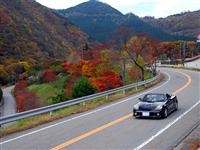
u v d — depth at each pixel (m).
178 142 13.94
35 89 95.44
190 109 23.23
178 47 136.00
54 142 14.26
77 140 14.54
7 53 158.62
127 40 73.81
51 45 190.25
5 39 165.88
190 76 58.81
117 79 57.31
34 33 188.50
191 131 16.14
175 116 20.56
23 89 98.44
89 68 74.81
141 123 18.38
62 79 89.94
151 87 40.78
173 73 70.25
